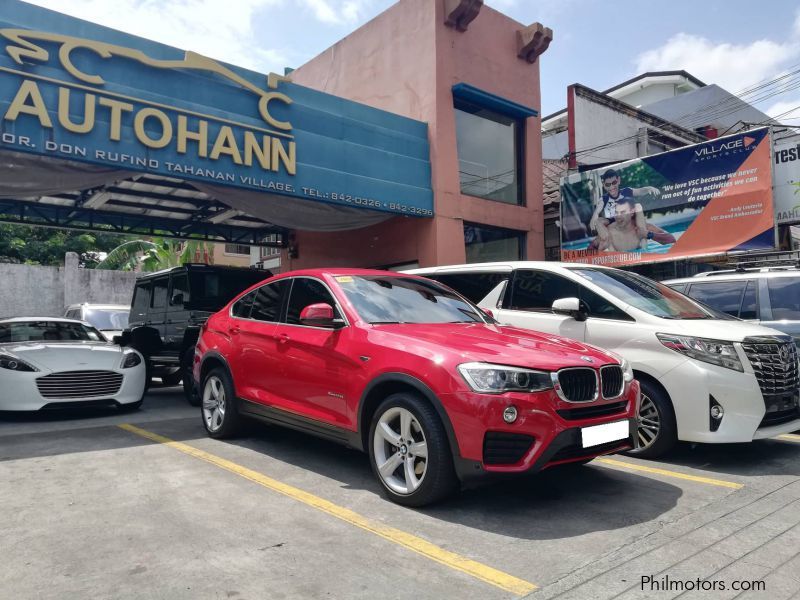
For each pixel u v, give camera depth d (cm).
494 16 1377
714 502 401
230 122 956
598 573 291
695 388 483
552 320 587
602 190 1291
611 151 1695
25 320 848
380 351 409
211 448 553
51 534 337
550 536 339
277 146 1009
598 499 407
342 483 442
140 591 269
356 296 477
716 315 584
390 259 1320
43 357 711
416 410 376
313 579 282
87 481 442
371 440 411
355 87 1446
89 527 348
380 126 1170
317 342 464
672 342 502
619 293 572
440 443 364
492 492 421
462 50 1293
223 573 288
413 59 1291
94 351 761
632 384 413
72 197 1212
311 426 465
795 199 1041
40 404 680
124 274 2000
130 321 1030
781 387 498
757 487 437
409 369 383
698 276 746
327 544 325
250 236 1597
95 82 827
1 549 315
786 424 508
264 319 546
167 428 660
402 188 1184
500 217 1345
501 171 1389
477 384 353
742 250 1082
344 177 1098
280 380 500
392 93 1341
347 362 431
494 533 343
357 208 1134
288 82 1048
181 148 899
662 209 1191
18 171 823
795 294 647
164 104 891
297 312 510
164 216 1403
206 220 1442
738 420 476
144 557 306
